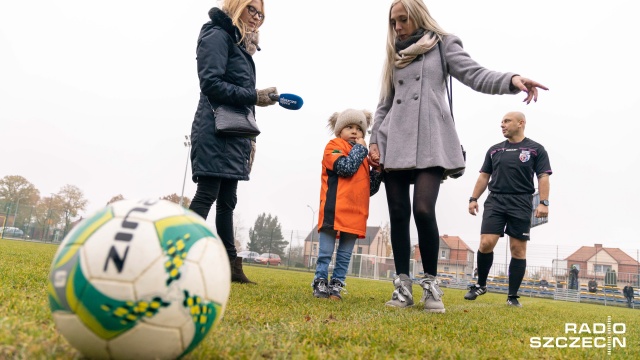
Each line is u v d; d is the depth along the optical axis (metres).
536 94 3.21
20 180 57.53
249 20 4.32
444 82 3.91
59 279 1.31
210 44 3.97
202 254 1.39
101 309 1.24
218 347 1.60
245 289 4.20
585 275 50.41
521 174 5.69
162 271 1.28
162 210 1.43
